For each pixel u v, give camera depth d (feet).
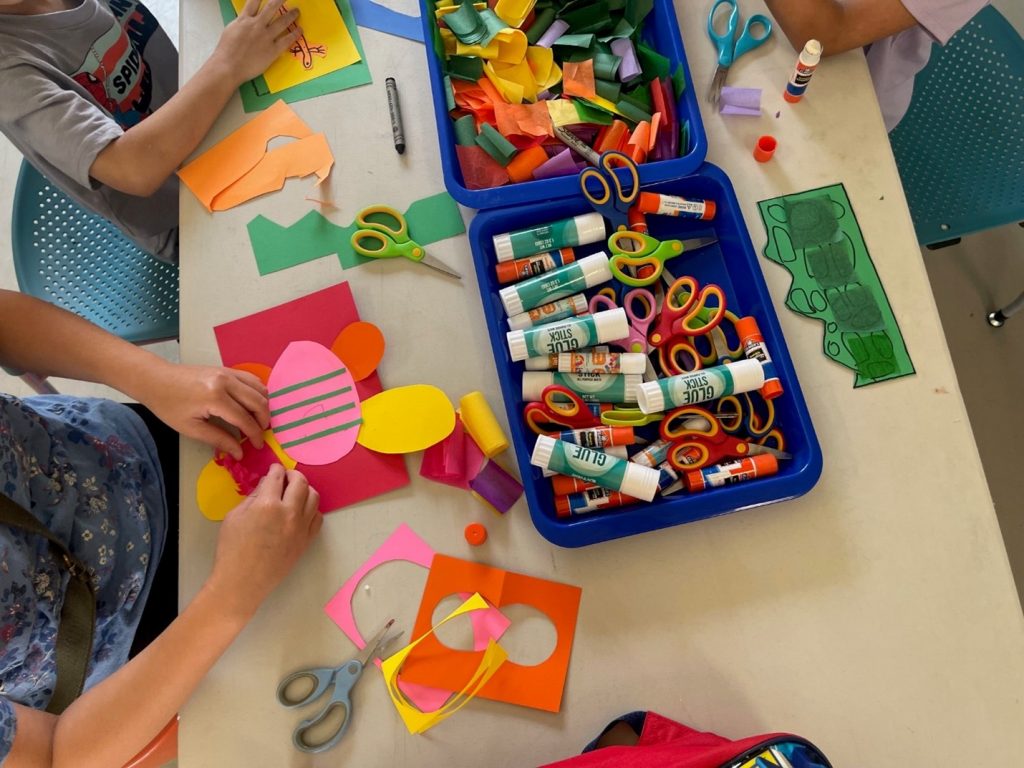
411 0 2.63
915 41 2.64
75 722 1.85
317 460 2.10
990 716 1.81
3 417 2.17
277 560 1.92
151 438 2.74
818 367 2.12
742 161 2.36
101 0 3.02
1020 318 4.16
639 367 2.07
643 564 1.97
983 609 1.89
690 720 1.86
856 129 2.37
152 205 2.91
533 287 2.15
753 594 1.94
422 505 2.06
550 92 2.46
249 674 1.91
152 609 2.63
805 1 2.32
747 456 2.01
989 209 3.04
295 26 2.59
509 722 1.87
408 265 2.31
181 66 2.63
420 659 1.91
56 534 2.28
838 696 1.85
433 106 2.49
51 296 2.97
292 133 2.47
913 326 2.15
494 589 1.96
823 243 2.24
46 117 2.48
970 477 2.00
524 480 1.98
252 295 2.30
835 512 1.98
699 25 2.55
